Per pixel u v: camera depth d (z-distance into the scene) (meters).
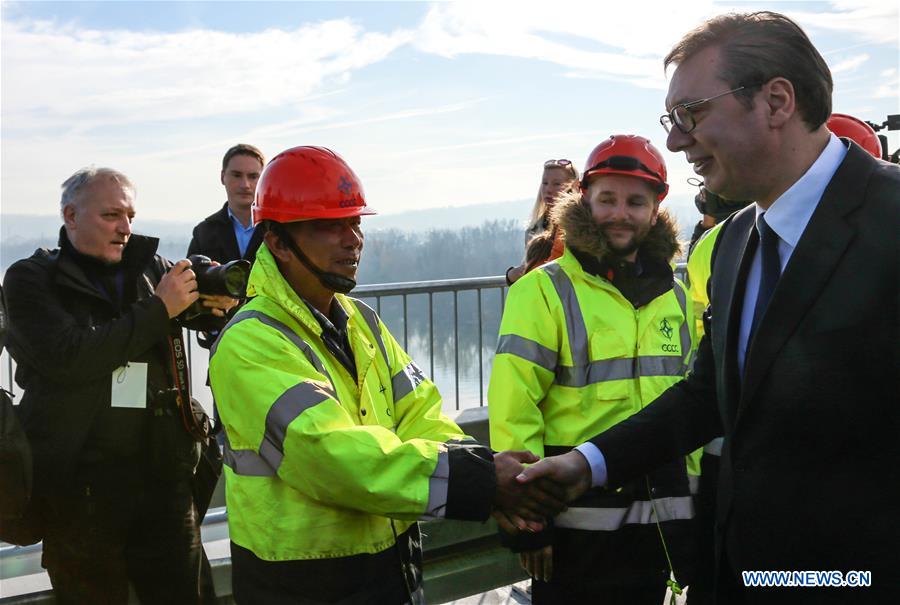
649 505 2.54
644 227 2.67
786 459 1.54
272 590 1.85
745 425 1.61
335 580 1.84
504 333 2.64
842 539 1.49
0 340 2.23
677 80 1.66
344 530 1.86
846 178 1.54
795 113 1.57
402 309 4.32
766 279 1.64
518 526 2.16
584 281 2.67
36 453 2.56
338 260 1.97
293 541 1.83
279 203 1.94
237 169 4.33
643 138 2.69
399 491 1.76
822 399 1.49
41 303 2.59
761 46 1.56
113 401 2.66
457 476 1.80
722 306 1.82
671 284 2.75
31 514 2.55
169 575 2.78
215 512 3.55
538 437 2.56
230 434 1.90
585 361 2.60
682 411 2.17
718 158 1.63
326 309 2.04
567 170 4.23
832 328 1.48
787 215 1.60
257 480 1.86
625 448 2.17
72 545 2.62
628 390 2.59
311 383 1.81
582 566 2.54
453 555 3.64
